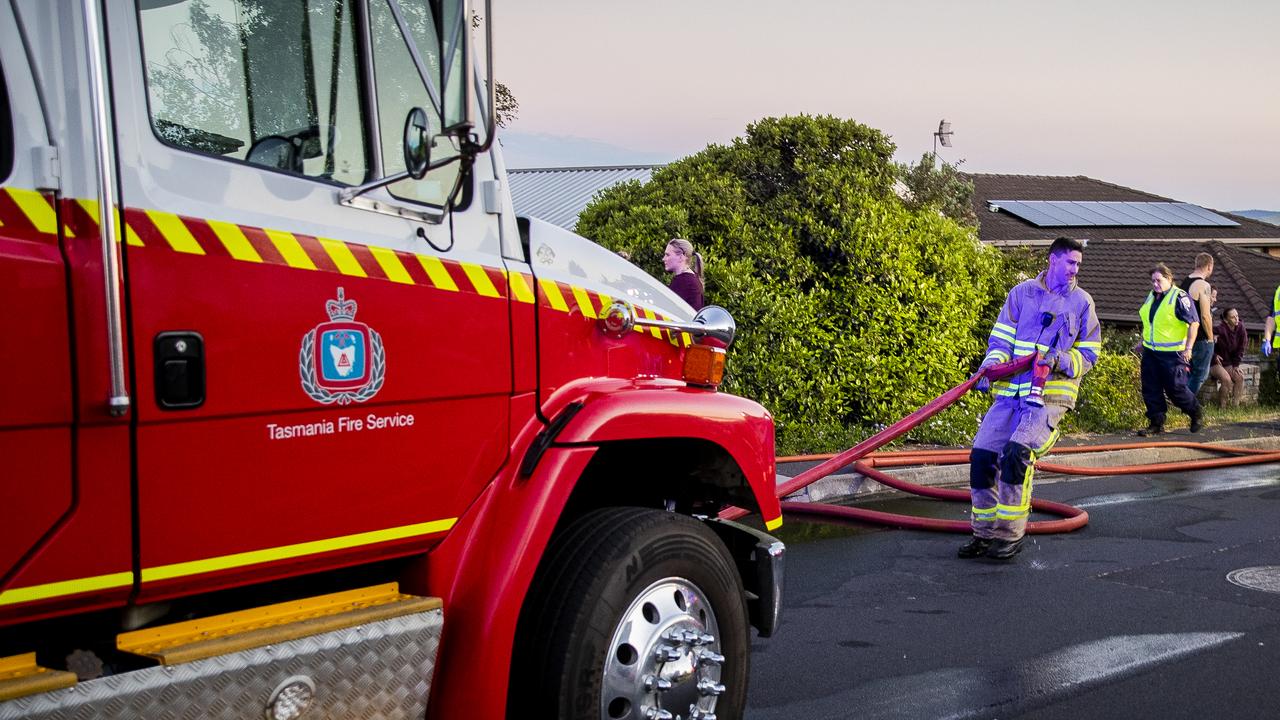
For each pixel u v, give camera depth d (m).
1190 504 9.20
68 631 2.51
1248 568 6.95
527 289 3.25
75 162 2.29
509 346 3.18
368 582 3.08
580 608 3.16
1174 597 6.25
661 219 10.85
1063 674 4.93
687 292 8.82
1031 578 6.66
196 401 2.47
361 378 2.79
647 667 3.28
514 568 3.04
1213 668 5.03
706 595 3.51
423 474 2.95
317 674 2.64
